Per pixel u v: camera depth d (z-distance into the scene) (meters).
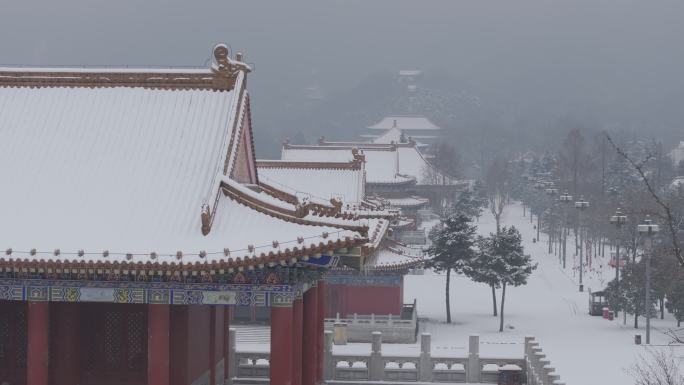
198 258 72.00
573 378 131.00
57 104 86.12
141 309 83.50
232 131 81.88
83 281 76.50
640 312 190.00
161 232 75.19
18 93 87.06
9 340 85.00
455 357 112.81
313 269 78.88
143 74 86.69
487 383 112.62
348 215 75.31
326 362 111.88
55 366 82.25
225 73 86.00
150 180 79.88
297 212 74.31
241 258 71.06
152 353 76.06
